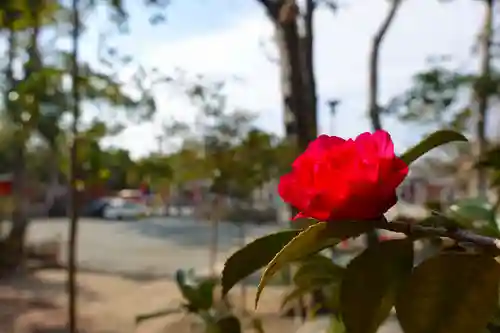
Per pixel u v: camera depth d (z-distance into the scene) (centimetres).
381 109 189
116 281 353
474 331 31
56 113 183
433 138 43
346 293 34
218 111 277
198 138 269
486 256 32
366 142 32
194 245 449
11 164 397
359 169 31
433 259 32
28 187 448
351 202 32
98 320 263
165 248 458
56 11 176
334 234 33
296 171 33
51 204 764
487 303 31
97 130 183
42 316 275
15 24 153
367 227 33
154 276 365
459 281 32
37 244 479
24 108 182
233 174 244
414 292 32
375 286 34
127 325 251
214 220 291
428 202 58
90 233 590
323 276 55
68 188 186
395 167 32
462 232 35
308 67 137
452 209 52
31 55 199
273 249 41
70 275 174
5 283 358
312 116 136
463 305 31
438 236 35
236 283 41
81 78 178
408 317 32
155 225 592
